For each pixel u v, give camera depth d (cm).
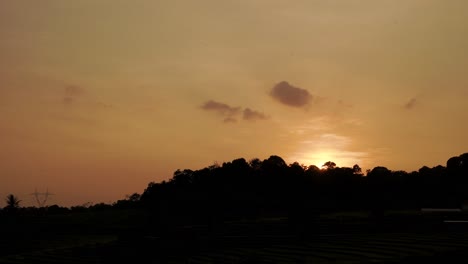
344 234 11462
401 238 10038
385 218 13038
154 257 11419
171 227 14538
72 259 11881
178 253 11431
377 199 16450
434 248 8462
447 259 7869
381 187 19625
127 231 16038
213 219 15850
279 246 10694
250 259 9275
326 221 13138
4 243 15725
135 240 12850
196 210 18288
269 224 13475
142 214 19850
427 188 19075
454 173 19850
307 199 19400
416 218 12744
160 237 12788
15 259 12562
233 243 11531
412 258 7800
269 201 19300
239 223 14000
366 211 16700
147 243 12444
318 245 10262
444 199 18088
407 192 19300
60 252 12950
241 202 18662
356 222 12800
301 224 12825
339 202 19212
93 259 11762
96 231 17075
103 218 19838
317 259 8662
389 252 8650
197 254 11012
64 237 16375
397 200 18575
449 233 10662
